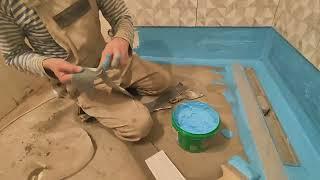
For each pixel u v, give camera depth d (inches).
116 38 40.5
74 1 36.7
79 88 41.9
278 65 57.3
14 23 35.7
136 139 44.2
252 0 54.9
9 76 51.9
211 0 55.0
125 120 43.2
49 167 42.2
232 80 57.9
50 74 38.6
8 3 33.2
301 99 48.8
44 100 54.9
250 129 45.4
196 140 41.4
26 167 42.4
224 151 43.9
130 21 44.2
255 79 58.5
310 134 45.0
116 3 43.3
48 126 49.1
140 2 56.0
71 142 45.9
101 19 53.8
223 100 53.4
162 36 61.7
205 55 64.7
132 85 51.0
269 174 38.4
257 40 61.7
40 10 34.1
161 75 51.6
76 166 42.1
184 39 62.1
